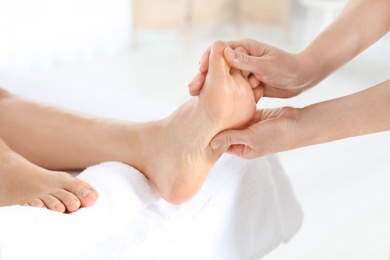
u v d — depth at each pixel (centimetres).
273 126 111
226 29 375
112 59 331
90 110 140
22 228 99
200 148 112
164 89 281
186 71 306
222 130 113
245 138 112
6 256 96
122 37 342
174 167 113
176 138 112
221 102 108
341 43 123
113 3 333
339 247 164
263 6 334
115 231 109
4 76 159
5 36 301
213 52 108
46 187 111
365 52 309
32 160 125
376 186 190
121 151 118
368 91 109
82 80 298
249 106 113
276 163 134
